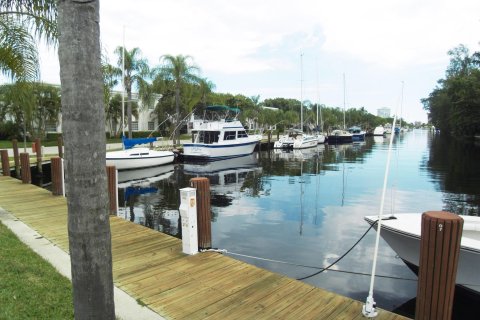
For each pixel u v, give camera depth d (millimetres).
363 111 92062
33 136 30109
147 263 5340
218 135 27734
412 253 5863
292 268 6789
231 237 8773
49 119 31469
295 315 3883
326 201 13406
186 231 5730
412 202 13289
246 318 3816
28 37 8242
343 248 7965
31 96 9227
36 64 8609
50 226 7125
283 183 17953
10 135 33906
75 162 2035
